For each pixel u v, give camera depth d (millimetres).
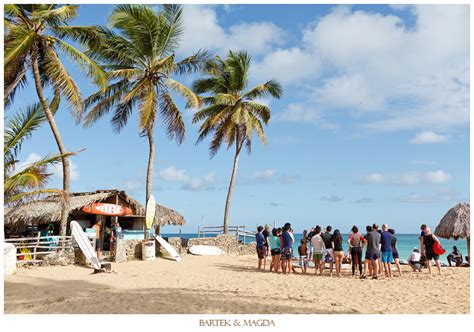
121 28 19906
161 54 21391
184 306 7844
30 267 13773
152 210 18859
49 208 17844
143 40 20250
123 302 8180
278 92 26641
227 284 10867
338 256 12633
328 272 13961
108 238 20828
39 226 20125
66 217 16641
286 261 13586
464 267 15547
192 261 17844
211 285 10641
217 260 18672
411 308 7988
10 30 14680
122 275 12539
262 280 11742
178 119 21875
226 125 27047
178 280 11555
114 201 20125
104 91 19297
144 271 13703
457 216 16203
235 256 21781
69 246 15273
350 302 8523
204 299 8539
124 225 22859
